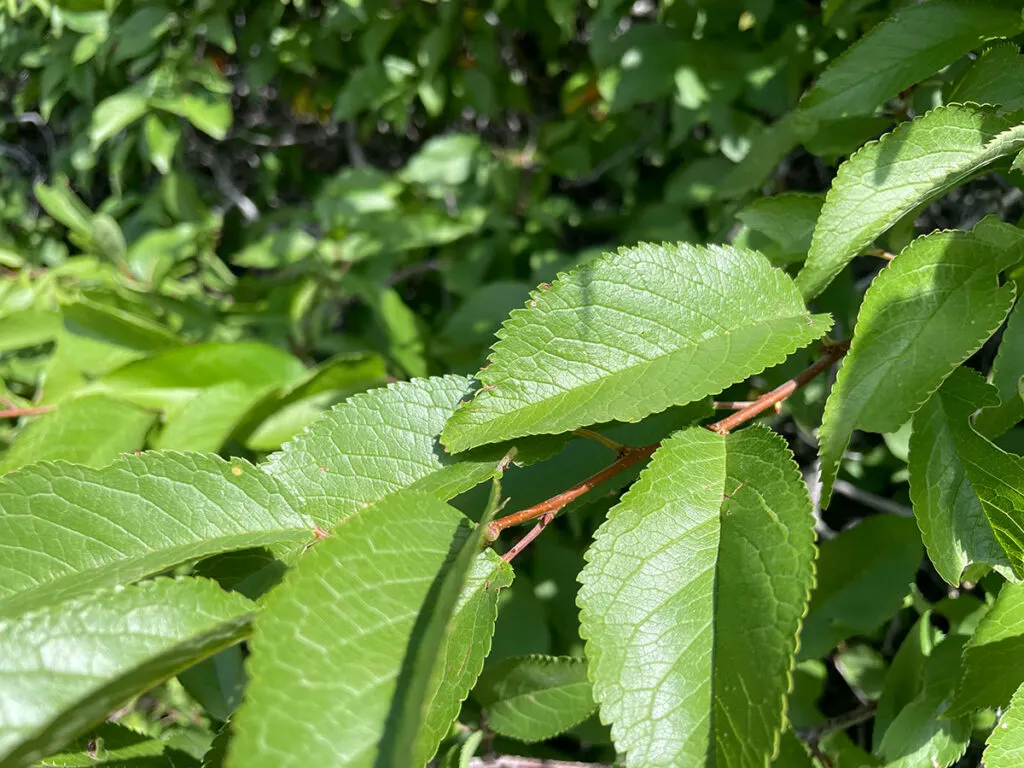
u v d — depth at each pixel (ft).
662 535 0.53
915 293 0.58
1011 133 0.57
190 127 2.09
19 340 1.33
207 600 0.47
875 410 0.57
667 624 0.50
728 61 1.26
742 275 0.62
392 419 0.63
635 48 1.30
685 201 1.37
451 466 0.61
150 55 1.70
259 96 2.10
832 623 0.96
